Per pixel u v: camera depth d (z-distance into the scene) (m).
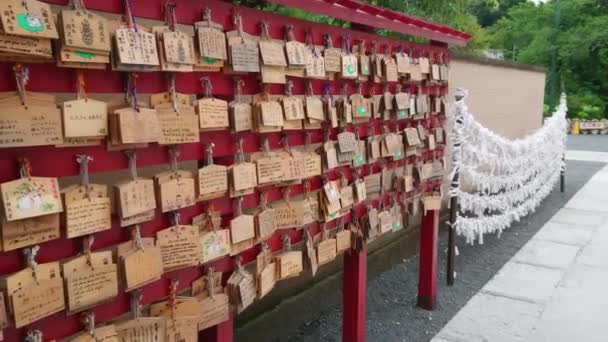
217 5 1.51
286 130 1.86
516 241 4.86
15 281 1.05
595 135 17.61
